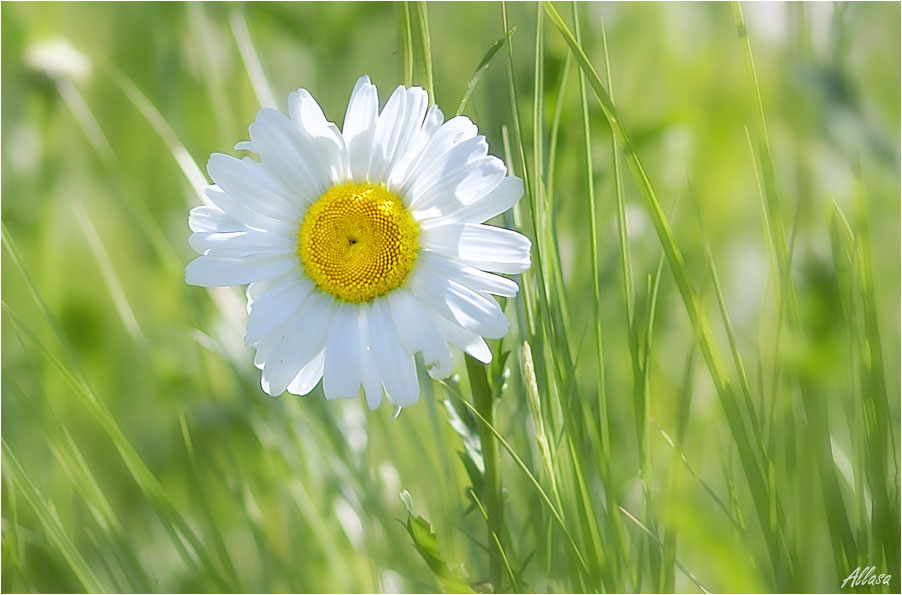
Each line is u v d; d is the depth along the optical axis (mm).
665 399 507
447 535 494
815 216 462
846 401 460
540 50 462
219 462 531
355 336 446
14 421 542
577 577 456
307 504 516
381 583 492
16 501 521
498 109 504
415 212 445
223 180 448
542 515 473
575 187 514
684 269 446
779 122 486
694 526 439
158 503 490
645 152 533
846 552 448
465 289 441
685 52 549
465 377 493
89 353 563
